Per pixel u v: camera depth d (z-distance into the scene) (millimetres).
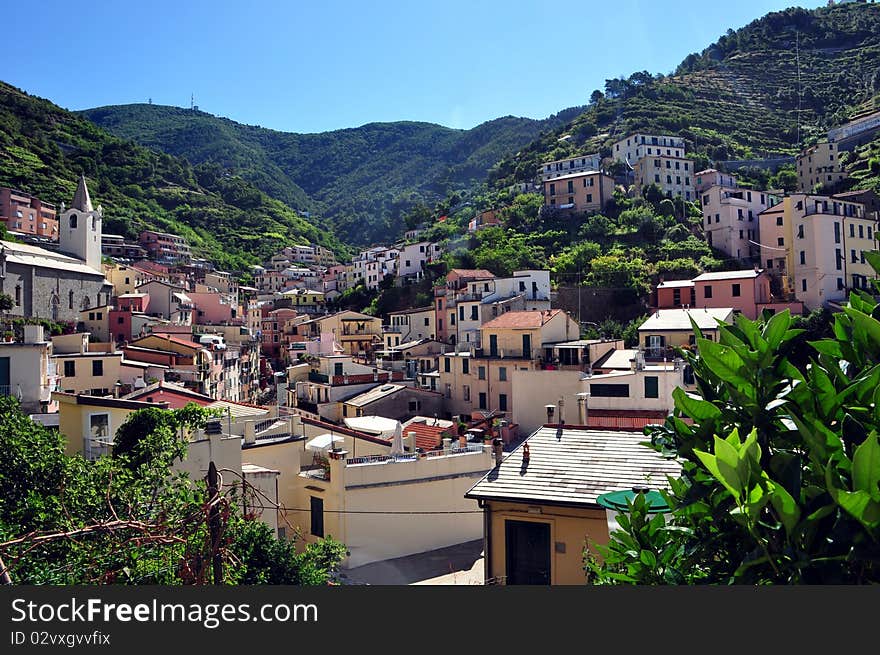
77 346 57781
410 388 57781
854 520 5191
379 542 27281
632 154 146000
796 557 5391
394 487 27922
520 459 17438
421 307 99500
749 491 5223
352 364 62438
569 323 62156
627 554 7672
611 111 191875
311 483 28094
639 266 95000
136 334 76062
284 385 61031
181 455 19641
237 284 158875
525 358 58156
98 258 95875
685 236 106938
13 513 14094
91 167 196625
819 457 5441
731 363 6586
